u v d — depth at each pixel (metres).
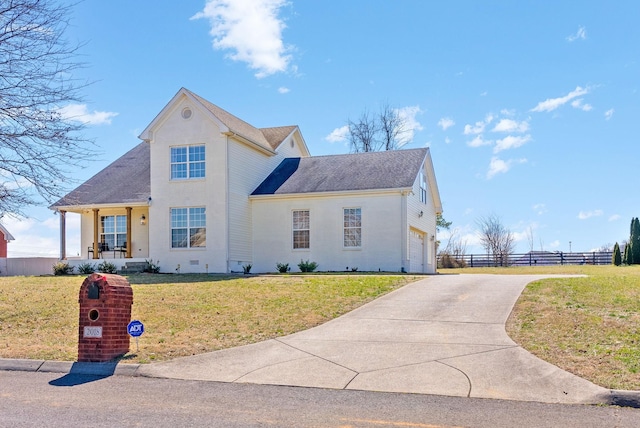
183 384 8.27
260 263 27.05
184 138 26.14
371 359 9.34
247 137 26.75
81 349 9.51
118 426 6.28
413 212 26.83
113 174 30.70
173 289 17.09
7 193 14.33
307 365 9.13
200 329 11.73
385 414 6.71
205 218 25.70
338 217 25.95
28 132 14.07
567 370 8.23
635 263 37.16
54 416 6.67
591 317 11.23
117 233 28.72
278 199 26.97
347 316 12.73
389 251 25.09
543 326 10.89
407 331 11.12
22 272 31.36
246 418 6.58
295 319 12.48
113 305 9.66
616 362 8.41
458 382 8.02
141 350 10.09
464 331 10.91
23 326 12.45
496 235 50.00
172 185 26.25
